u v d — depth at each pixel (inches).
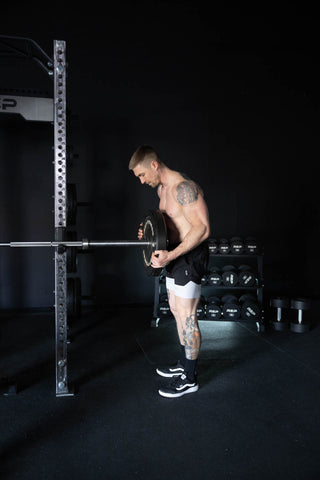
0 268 135.0
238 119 149.9
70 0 133.3
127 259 144.8
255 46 148.0
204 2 142.6
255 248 121.4
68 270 115.5
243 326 122.4
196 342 73.7
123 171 142.7
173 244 74.0
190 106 146.1
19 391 75.1
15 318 128.8
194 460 53.4
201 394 74.3
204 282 120.4
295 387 77.9
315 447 56.9
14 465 52.0
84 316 133.2
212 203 149.6
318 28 150.5
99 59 138.0
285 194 155.2
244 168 151.3
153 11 139.6
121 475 50.1
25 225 135.7
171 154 145.8
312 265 158.4
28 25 130.8
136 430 61.1
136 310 141.6
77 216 140.4
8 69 130.2
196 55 144.6
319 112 156.3
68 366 88.3
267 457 54.2
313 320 129.6
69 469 51.2
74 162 139.2
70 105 137.4
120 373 84.3
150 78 142.4
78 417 65.1
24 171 134.8
